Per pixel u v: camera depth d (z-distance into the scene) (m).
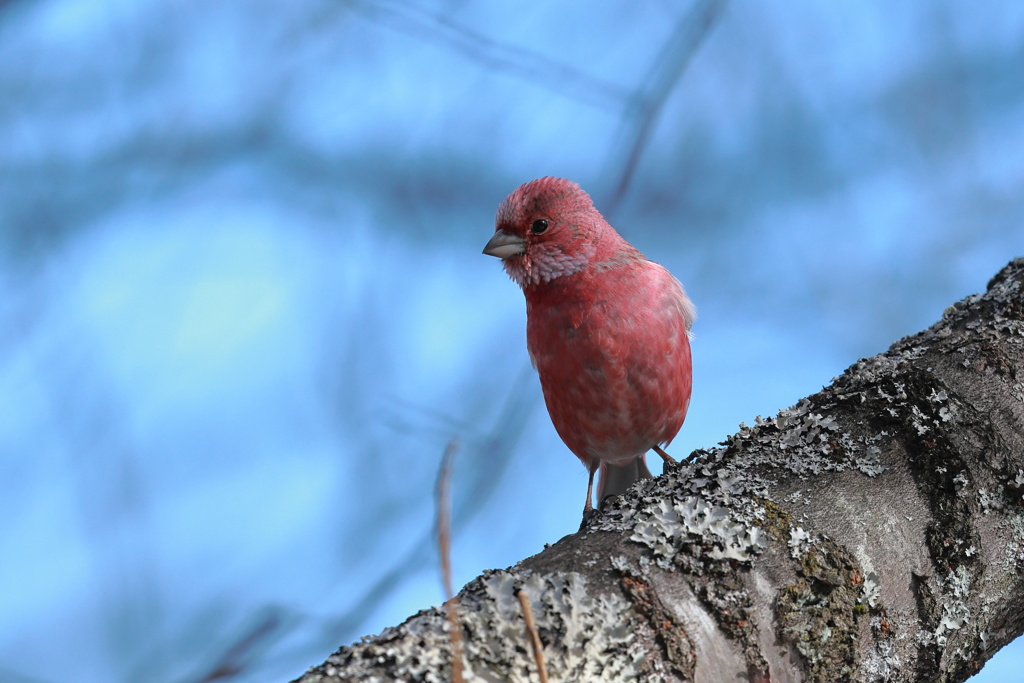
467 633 4.76
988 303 5.79
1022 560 5.74
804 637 5.22
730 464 5.74
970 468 5.74
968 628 5.70
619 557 5.30
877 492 5.73
